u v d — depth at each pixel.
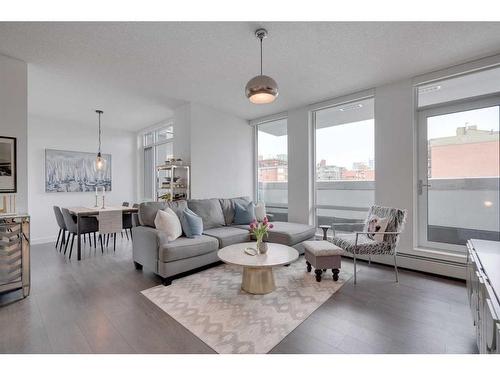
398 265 3.35
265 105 4.44
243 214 4.22
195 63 2.90
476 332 1.64
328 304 2.31
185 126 4.41
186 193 4.39
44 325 1.95
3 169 2.65
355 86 3.56
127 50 2.60
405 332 1.88
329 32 2.30
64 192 5.37
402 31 2.28
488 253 1.73
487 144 2.88
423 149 3.29
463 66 2.87
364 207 3.95
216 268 3.28
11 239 2.37
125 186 6.38
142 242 3.06
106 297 2.44
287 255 2.55
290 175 4.63
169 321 2.02
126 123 5.76
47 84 3.50
